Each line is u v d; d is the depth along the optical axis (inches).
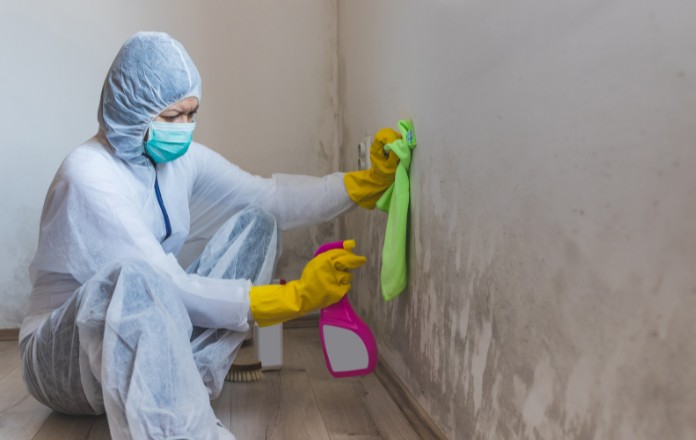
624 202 24.6
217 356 53.4
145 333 42.2
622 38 24.5
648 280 23.2
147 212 56.3
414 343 56.6
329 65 90.9
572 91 28.4
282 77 89.9
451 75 45.0
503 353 36.8
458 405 44.8
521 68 33.7
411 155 56.2
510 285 35.7
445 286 47.3
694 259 20.8
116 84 51.4
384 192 63.2
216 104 88.6
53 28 83.0
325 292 51.4
